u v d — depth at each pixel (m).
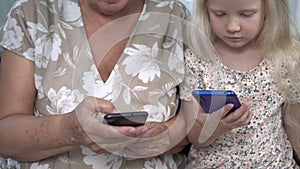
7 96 1.28
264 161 1.37
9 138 1.24
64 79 1.26
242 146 1.36
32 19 1.28
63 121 1.17
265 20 1.35
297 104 1.39
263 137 1.37
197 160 1.40
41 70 1.27
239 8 1.26
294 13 1.67
